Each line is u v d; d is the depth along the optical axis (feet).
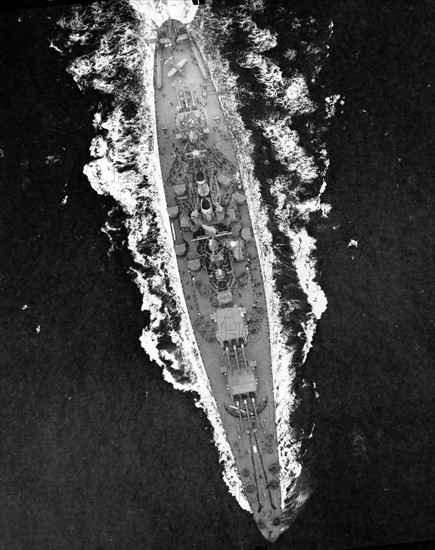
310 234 172.35
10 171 187.73
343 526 147.43
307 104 186.29
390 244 170.60
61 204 183.01
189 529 149.59
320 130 183.21
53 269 176.96
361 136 181.78
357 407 156.46
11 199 184.85
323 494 149.89
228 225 162.61
